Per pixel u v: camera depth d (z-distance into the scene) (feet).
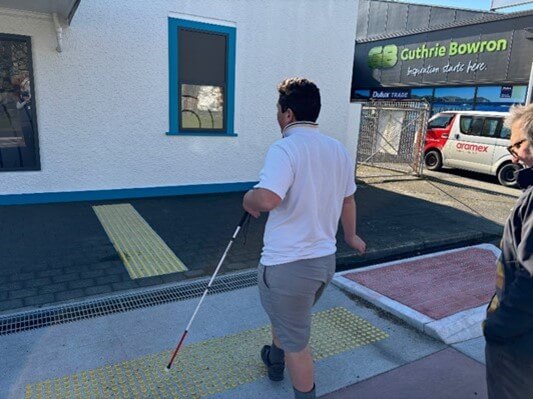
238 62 24.98
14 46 19.72
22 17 19.42
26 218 19.01
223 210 21.76
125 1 21.30
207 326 10.69
